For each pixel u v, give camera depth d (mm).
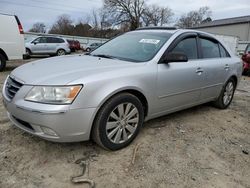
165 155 2875
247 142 3447
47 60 3381
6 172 2420
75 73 2625
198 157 2900
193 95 3834
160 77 3178
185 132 3555
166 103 3398
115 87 2684
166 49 3355
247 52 11188
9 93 2744
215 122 4086
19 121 2719
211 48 4332
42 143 2963
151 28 4121
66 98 2422
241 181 2529
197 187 2375
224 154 3039
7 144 2912
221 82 4457
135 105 2967
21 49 8867
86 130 2572
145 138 3254
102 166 2592
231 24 38406
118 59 3307
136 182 2381
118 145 2889
